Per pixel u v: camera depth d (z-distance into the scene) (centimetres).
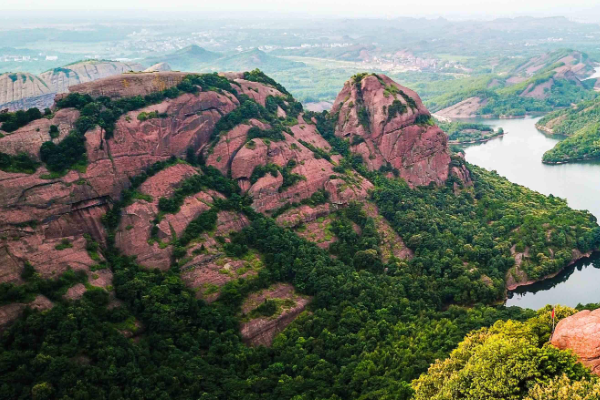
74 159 8819
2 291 6906
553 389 5175
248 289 9312
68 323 6894
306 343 8456
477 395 5562
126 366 6869
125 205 9231
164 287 8456
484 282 11144
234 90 12644
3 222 7506
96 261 8338
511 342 6012
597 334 5709
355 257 11094
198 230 9706
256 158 11594
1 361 6225
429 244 12019
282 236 10544
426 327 9050
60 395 6147
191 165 10819
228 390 7194
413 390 6756
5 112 8862
